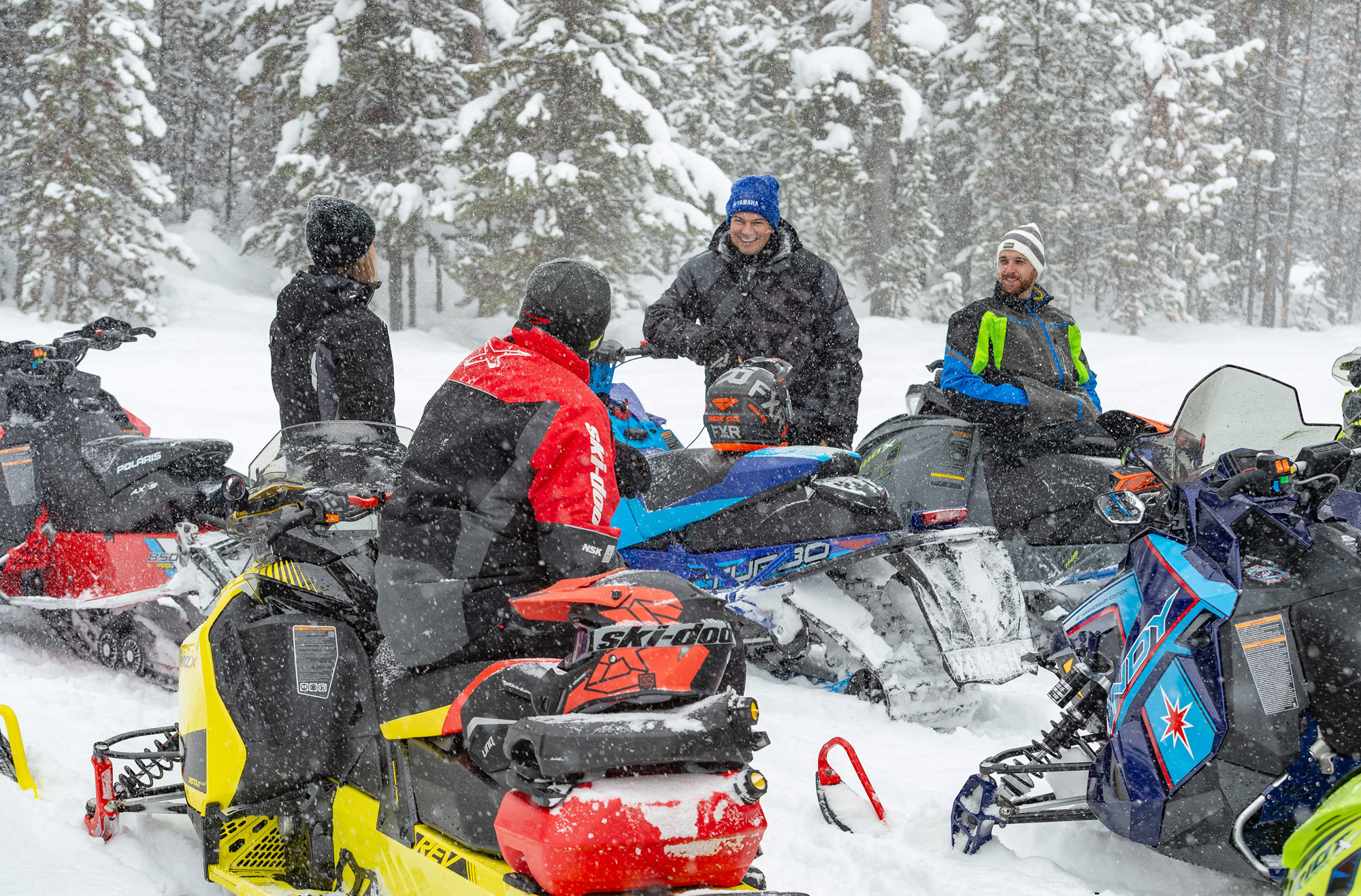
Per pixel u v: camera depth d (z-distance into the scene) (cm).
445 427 239
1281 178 4697
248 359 1961
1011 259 522
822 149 2884
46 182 2553
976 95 3206
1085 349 2609
